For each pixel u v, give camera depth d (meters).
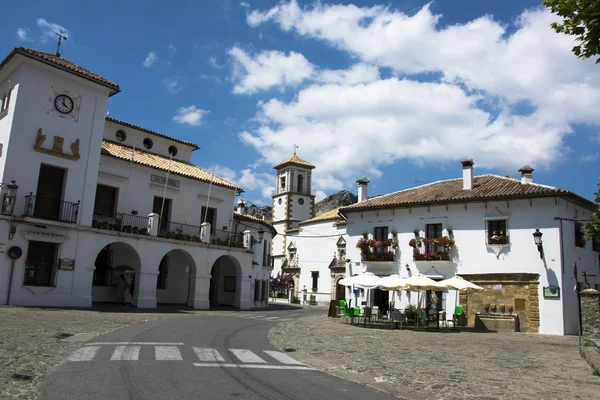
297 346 14.40
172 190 30.00
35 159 22.00
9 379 7.71
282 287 51.59
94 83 24.17
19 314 17.20
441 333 21.19
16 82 22.11
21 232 21.12
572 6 7.00
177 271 30.30
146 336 13.68
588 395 8.61
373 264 29.19
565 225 23.86
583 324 15.53
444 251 26.16
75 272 22.70
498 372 11.04
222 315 24.31
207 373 8.91
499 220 25.14
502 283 24.36
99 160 24.53
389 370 10.81
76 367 8.84
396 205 28.34
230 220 33.38
